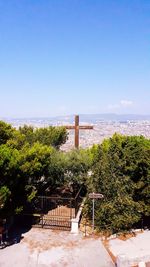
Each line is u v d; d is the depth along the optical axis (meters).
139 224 18.05
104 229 16.69
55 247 15.05
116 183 16.83
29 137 26.09
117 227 16.45
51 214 19.06
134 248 14.89
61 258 14.01
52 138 27.02
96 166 17.88
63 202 21.48
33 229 17.17
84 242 15.62
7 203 16.17
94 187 17.36
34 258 13.98
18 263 13.52
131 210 16.53
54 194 23.23
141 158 16.88
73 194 22.97
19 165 16.58
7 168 14.84
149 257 13.44
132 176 17.47
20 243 15.45
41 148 19.39
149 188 16.52
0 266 13.25
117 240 15.83
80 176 21.69
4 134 19.80
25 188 17.36
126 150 17.50
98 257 14.11
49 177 21.69
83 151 23.09
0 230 15.37
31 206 19.78
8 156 15.10
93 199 16.48
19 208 16.41
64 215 18.84
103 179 17.12
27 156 17.95
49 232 16.80
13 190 16.61
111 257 14.11
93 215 16.55
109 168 17.25
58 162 21.42
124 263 12.97
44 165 19.41
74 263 13.59
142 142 17.92
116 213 16.48
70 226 17.39
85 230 16.78
